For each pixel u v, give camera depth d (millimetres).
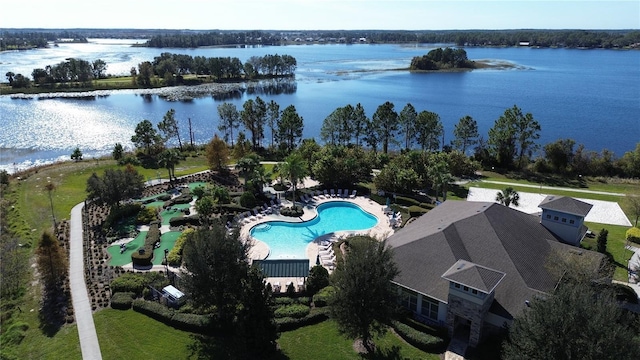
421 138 103375
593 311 25812
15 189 76125
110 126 139875
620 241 55344
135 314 40938
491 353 34750
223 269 36688
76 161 97875
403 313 39500
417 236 45531
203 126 143000
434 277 39562
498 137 95250
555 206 47188
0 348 36438
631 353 24328
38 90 198125
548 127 141875
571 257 39406
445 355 34938
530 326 26656
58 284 46000
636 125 144750
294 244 55625
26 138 124875
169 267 49219
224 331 38062
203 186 73438
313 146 92625
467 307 35125
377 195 70938
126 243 55250
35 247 54750
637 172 89500
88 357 35250
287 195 71438
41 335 38188
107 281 46375
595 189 79312
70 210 66688
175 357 35250
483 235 43719
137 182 65875
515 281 38219
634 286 44812
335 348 36344
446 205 56250
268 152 109375
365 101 184125
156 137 103938
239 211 64625
